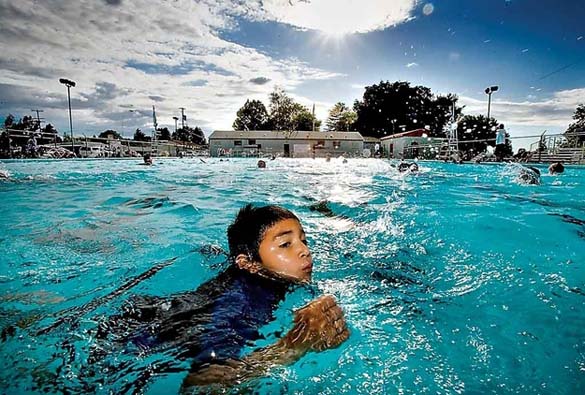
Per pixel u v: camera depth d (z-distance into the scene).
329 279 2.09
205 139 76.69
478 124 37.12
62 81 20.84
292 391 1.09
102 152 24.97
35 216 4.15
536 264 2.37
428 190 6.99
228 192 6.59
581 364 1.22
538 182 8.37
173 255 2.62
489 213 4.12
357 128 66.00
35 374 1.13
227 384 1.05
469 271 2.25
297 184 8.30
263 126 71.88
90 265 2.39
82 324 1.44
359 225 3.61
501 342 1.38
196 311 1.34
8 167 12.17
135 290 1.88
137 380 1.10
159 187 7.45
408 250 2.71
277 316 1.43
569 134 15.05
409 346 1.35
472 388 1.10
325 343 1.23
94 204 5.04
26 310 1.66
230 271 1.68
